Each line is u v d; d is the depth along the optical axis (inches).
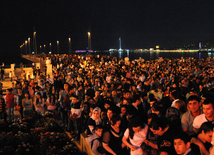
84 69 890.7
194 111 171.5
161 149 138.9
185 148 134.0
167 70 724.0
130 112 205.5
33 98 432.1
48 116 373.7
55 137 264.1
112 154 177.3
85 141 233.6
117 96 343.6
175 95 248.5
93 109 250.8
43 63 1254.3
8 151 243.8
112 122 182.1
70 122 329.4
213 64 974.4
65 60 1450.5
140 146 164.1
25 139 270.2
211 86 413.1
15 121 348.8
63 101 354.3
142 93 308.2
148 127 165.5
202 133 139.3
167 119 171.5
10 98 385.7
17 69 1222.9
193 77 541.3
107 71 710.5
